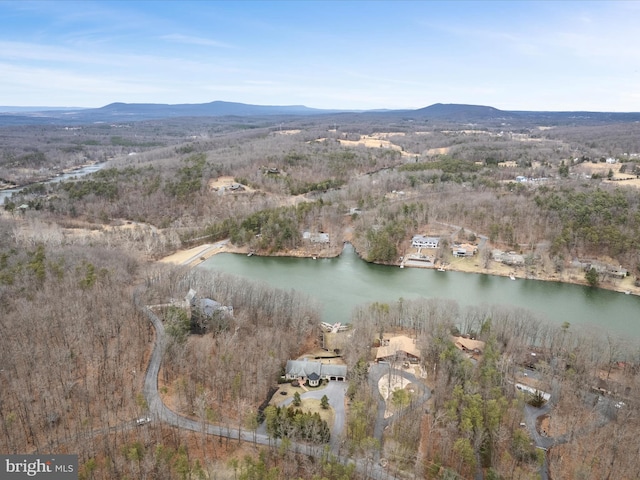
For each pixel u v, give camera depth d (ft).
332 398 399.44
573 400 391.24
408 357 460.14
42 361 394.73
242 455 328.29
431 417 369.50
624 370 440.45
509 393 382.01
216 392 387.14
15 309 468.75
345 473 297.33
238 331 485.97
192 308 519.19
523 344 477.77
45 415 343.46
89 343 431.43
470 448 311.27
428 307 530.27
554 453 339.98
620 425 359.46
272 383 415.64
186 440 337.72
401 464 322.55
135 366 418.92
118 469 300.81
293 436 336.90
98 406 362.74
